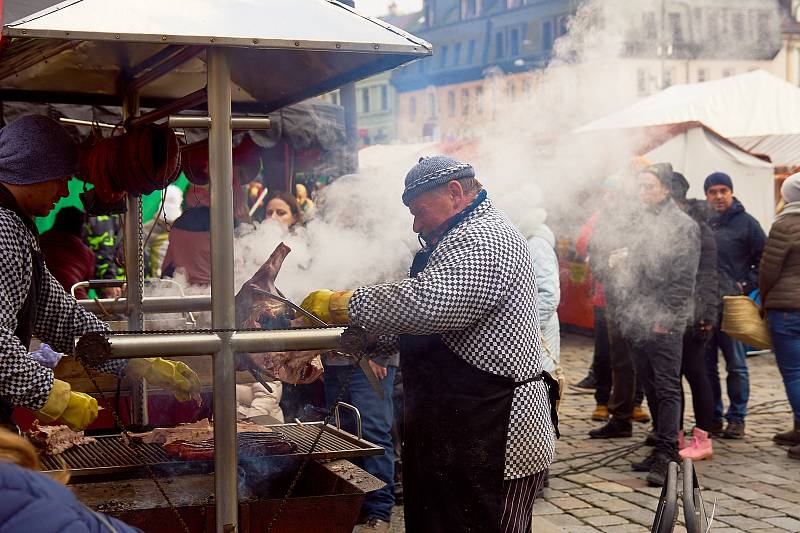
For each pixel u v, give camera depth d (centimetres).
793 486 489
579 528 425
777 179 1068
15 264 225
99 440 292
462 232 247
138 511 229
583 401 737
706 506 453
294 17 228
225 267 227
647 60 2125
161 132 281
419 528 258
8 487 115
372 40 227
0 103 425
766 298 548
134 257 359
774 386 786
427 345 253
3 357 209
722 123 940
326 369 395
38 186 237
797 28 2547
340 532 244
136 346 214
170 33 210
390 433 418
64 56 299
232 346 222
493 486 247
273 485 270
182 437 277
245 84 346
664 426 498
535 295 257
